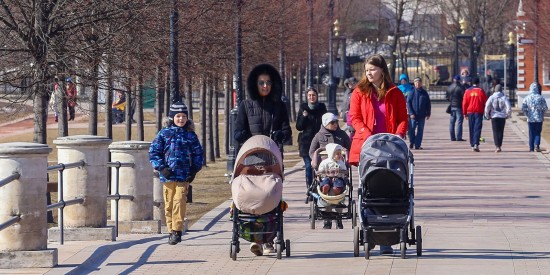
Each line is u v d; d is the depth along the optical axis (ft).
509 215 108.27
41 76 109.60
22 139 267.39
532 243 84.28
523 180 147.95
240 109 82.33
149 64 125.18
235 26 166.09
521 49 405.80
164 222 104.83
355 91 78.28
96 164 89.66
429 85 485.15
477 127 202.39
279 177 77.71
